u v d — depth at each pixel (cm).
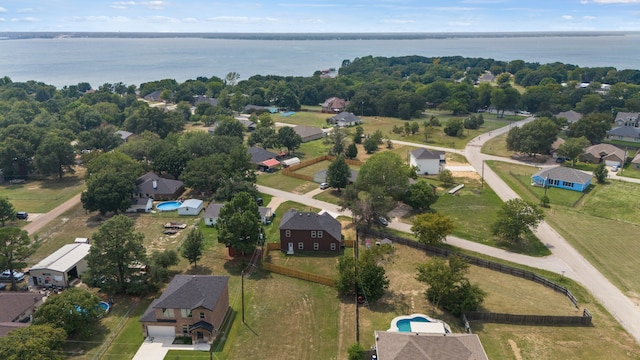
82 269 6956
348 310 5944
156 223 8888
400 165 9500
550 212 9169
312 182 11338
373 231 8300
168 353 5097
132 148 11869
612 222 8625
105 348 5184
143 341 5328
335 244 7650
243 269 7044
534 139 12900
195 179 10012
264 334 5447
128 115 18738
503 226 7638
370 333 5400
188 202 9519
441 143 15225
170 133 13938
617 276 6706
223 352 5112
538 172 11144
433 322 5350
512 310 5850
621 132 15350
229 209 7425
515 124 18425
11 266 6462
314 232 7631
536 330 5459
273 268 6981
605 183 10925
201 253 7375
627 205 9438
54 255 7000
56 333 4831
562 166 11881
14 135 12294
